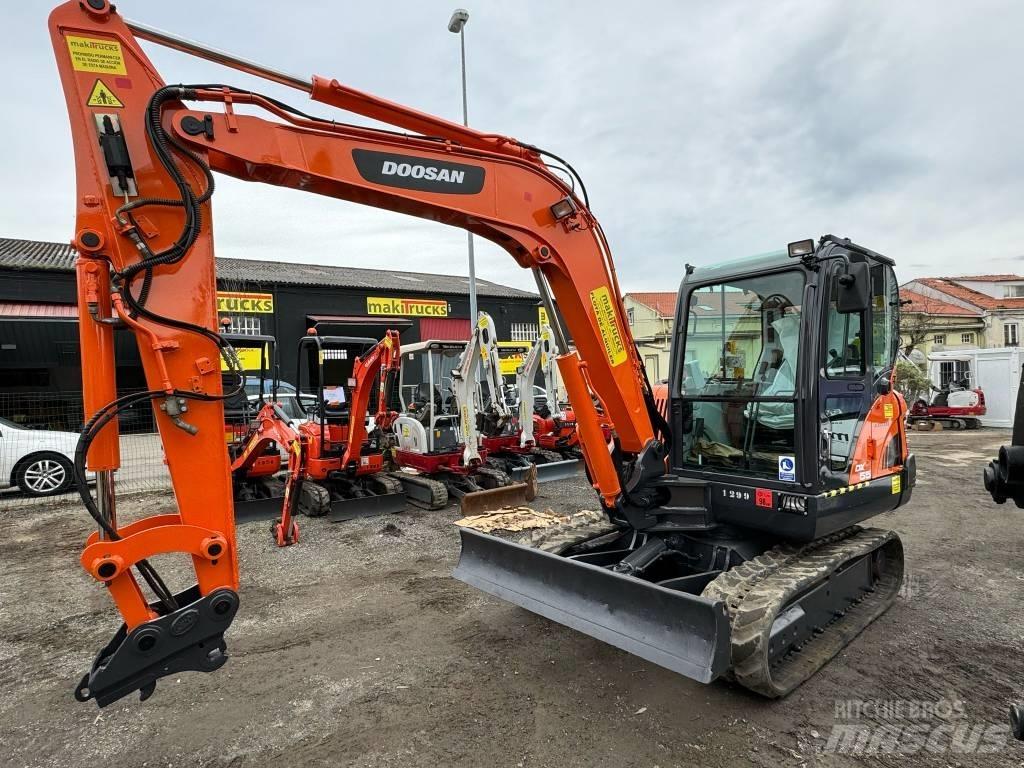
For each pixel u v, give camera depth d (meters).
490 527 6.66
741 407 3.79
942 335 31.41
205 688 3.40
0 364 13.52
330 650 3.84
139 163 2.44
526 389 9.54
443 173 3.14
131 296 2.38
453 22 14.30
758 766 2.70
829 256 3.45
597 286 3.63
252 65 2.69
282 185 2.88
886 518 7.02
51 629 4.29
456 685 3.40
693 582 3.60
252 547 6.06
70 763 2.79
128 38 2.44
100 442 2.38
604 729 2.97
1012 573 5.16
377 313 22.19
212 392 2.52
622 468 3.94
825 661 3.48
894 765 2.71
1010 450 2.66
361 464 7.50
